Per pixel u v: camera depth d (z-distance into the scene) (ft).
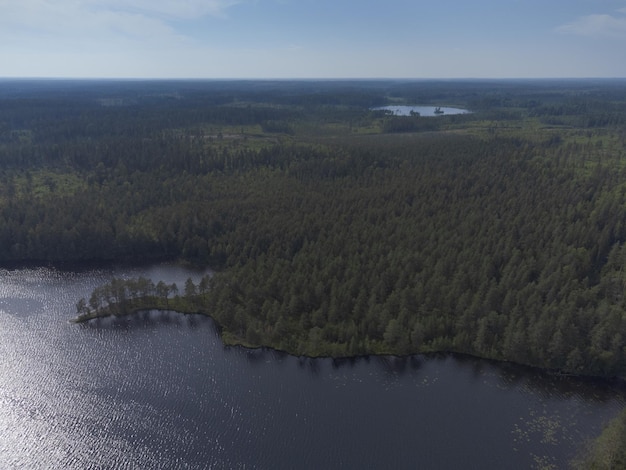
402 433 339.16
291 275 492.13
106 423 349.41
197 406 365.81
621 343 387.34
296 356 424.46
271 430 342.23
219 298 489.26
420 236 541.34
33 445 330.75
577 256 481.87
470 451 322.96
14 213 655.76
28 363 415.85
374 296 446.19
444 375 400.88
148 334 462.60
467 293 440.45
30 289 548.72
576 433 338.13
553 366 401.49
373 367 411.13
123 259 634.02
